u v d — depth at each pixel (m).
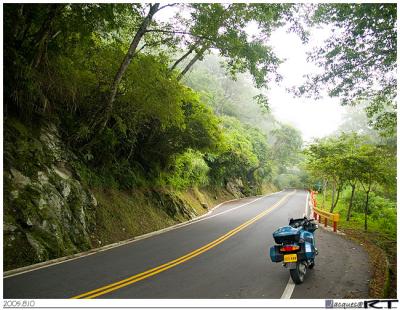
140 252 11.48
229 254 11.15
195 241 13.59
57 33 12.79
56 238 10.61
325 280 8.19
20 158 11.14
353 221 21.64
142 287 7.66
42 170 11.72
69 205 12.23
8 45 10.89
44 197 11.06
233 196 40.34
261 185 56.34
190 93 18.78
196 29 14.67
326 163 20.11
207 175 34.56
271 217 21.84
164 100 14.98
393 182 17.20
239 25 14.89
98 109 14.39
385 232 17.47
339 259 10.46
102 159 15.88
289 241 8.12
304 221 9.34
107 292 7.29
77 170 13.73
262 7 13.55
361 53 11.96
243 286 7.77
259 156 50.41
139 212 16.83
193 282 8.06
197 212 24.45
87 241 12.01
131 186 17.80
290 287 7.67
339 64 12.55
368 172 17.50
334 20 11.66
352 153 18.64
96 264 9.71
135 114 15.99
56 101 14.27
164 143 19.97
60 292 7.24
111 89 13.84
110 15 12.05
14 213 9.87
